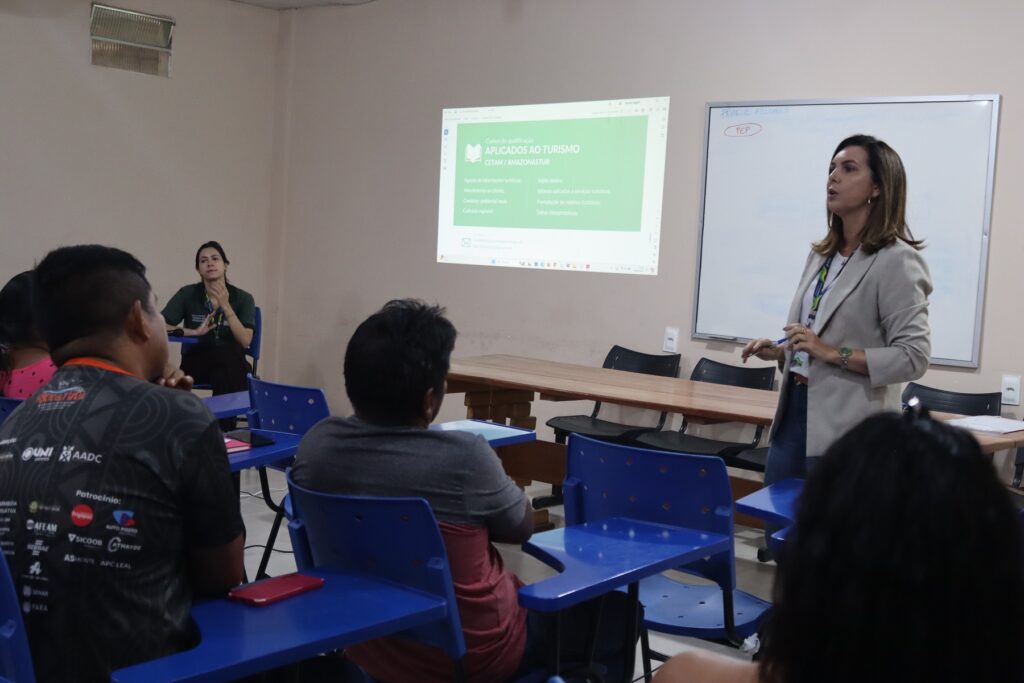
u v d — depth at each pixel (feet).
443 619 4.90
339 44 21.29
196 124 21.04
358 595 4.64
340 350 21.74
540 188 18.63
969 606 2.14
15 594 3.95
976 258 14.43
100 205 19.81
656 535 6.06
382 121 20.76
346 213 21.45
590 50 17.90
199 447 4.36
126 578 4.18
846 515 2.24
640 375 14.28
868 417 2.43
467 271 19.71
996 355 14.39
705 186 16.70
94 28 19.38
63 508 4.19
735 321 16.56
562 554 5.60
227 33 21.30
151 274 20.71
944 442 2.26
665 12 17.02
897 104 14.88
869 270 7.89
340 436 5.58
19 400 7.64
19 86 18.57
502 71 19.01
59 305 4.64
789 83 15.87
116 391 4.41
